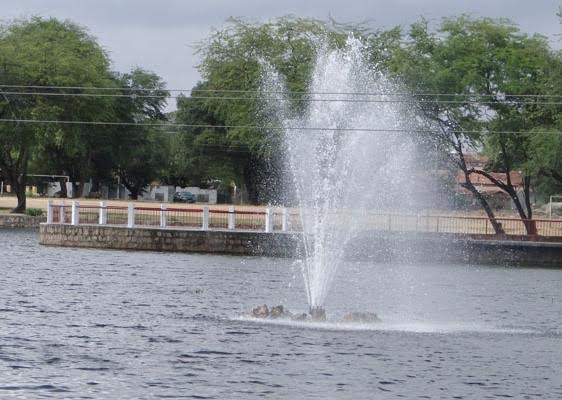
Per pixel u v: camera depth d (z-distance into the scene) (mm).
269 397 29891
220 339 38312
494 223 85812
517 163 94875
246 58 107250
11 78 104875
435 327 43812
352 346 37750
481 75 93812
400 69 92438
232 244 80750
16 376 31125
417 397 30516
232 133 106188
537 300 56562
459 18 96938
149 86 166750
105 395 29344
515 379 33469
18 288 52031
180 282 58000
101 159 156000
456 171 93438
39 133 105688
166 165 167375
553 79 92375
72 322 41438
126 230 81000
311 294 51906
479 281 66438
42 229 81875
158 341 37625
